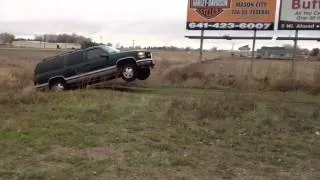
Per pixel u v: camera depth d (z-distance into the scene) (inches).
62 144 346.0
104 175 273.7
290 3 852.6
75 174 273.1
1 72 1135.6
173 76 872.9
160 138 370.9
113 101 567.8
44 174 271.4
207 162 309.1
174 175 278.1
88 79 779.4
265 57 1175.0
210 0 922.7
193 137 378.3
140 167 291.3
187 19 944.3
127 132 390.9
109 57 768.9
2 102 561.3
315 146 362.6
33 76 898.7
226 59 1063.0
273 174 288.2
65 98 594.2
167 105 530.3
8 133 378.6
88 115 469.1
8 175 270.1
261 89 776.9
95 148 336.5
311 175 287.9
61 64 794.2
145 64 765.9
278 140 378.9
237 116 469.4
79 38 4886.8
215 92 732.7
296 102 623.8
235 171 291.7
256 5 887.1
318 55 1369.3
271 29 878.4
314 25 839.7
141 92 729.6
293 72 839.7
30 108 519.5
